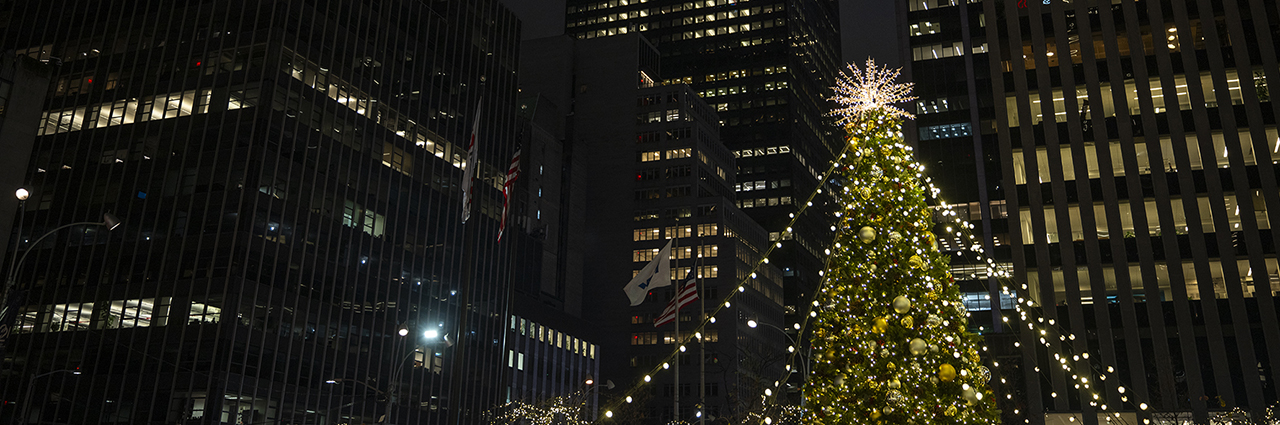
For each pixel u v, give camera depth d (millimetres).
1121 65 78188
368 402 92312
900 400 20078
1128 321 70000
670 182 176500
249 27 93312
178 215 86688
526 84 192125
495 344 112812
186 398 78438
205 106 91125
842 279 22172
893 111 22984
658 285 40844
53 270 87625
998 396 66438
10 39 101188
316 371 88125
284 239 88125
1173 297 70125
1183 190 73125
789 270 192250
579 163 179750
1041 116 78438
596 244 176625
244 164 87062
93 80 96125
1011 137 78562
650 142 181375
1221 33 77375
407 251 101875
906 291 21078
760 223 198375
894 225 21703
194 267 83812
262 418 81812
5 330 36969
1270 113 73938
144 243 86500
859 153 22656
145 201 88438
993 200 77500
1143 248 72062
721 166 187250
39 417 81938
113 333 83375
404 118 105562
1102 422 67250
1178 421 66250
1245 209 71375
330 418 88188
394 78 105500
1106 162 75375
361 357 93062
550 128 176500
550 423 110750
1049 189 75812
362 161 98750
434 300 103875
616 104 187250
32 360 84438
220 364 79375
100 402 81000
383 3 106438
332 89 97125
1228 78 75875
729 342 158250
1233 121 74375
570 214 171875
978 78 83000
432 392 100688
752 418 72625
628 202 177625
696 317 163375
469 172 29641
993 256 75438
